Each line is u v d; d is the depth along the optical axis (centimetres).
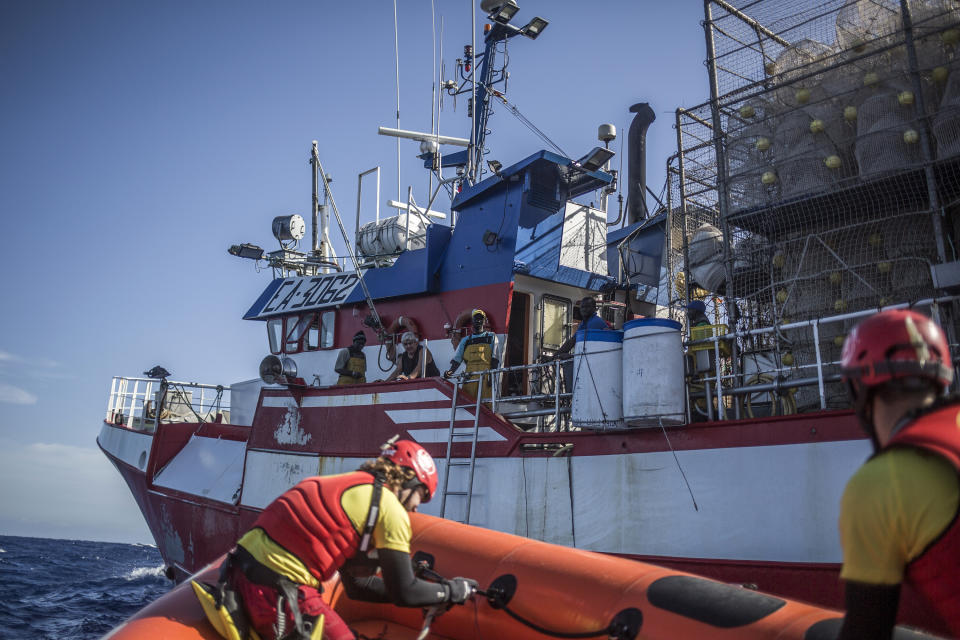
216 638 376
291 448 1045
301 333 1330
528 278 1104
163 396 1395
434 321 1113
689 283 941
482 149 1369
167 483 1292
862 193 696
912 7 691
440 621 474
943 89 660
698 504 636
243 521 1081
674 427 664
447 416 860
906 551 165
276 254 1528
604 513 698
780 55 778
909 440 167
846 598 176
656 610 385
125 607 1573
